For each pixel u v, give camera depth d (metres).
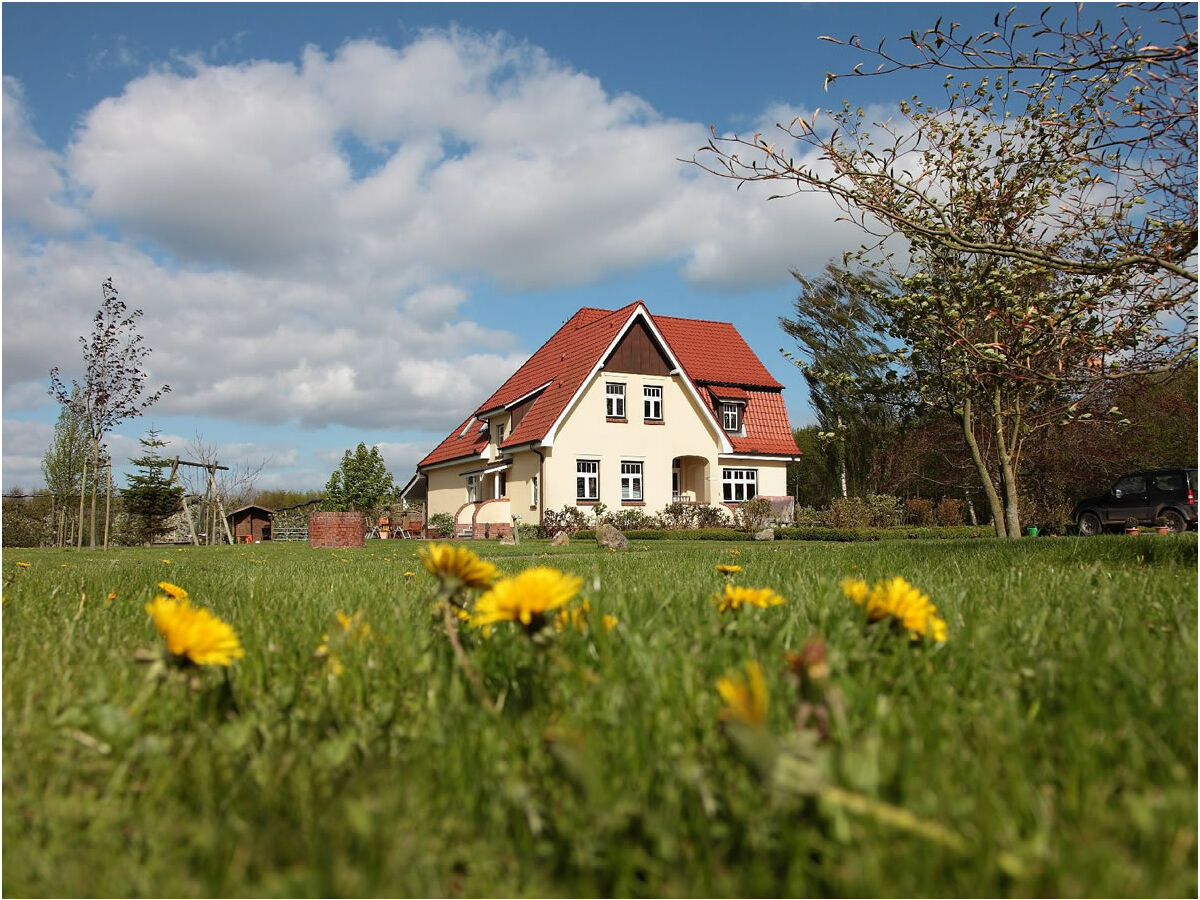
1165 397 19.23
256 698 1.69
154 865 1.03
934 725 1.35
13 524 24.47
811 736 0.99
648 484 29.14
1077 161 5.45
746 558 7.32
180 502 25.92
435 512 37.19
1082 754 1.24
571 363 29.69
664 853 0.98
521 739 1.39
